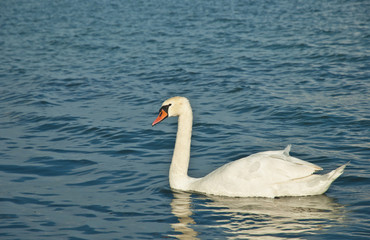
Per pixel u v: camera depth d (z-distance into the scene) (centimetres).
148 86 2253
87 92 2150
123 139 1482
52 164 1277
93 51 3397
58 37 4150
